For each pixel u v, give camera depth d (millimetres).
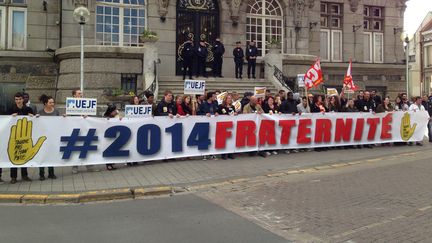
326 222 6371
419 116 14812
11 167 8977
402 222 6273
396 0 24734
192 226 6277
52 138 9438
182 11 20047
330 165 11031
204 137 11320
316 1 22359
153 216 6824
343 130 13391
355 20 23641
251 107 12266
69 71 17203
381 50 24688
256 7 21266
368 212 6832
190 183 9039
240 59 18969
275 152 12406
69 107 9789
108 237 5789
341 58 23453
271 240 5652
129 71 17078
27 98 9891
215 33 20531
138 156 10500
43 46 18406
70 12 18266
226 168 10430
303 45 21875
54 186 8680
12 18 18438
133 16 19375
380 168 10531
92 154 9914
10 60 18109
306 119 12742
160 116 10820
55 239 5707
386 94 24250
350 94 21781
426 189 8281
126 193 8148
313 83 14219
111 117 10539
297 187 8656
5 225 6363
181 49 19984
